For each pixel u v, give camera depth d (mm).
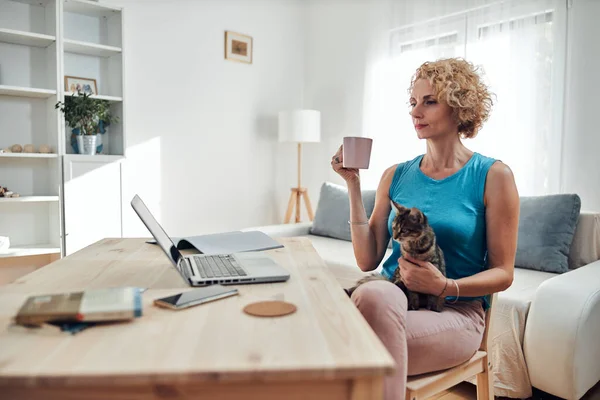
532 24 2773
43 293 933
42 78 3113
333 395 617
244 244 1473
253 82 4129
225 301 879
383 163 3693
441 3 3279
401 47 3572
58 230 3010
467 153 1414
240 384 606
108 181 3137
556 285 1755
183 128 3719
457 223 1309
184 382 585
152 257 1295
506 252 1280
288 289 970
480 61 3020
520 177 2836
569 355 1659
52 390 594
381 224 1550
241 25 4016
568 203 2270
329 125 4227
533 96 2771
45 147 3008
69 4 3045
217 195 3951
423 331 1147
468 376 1271
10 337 688
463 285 1193
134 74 3445
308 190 4457
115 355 622
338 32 4109
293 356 621
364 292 1072
